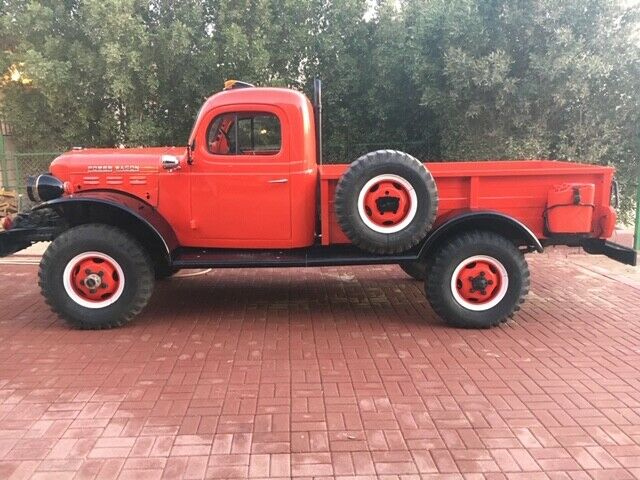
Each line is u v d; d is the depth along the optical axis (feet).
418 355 14.52
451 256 16.10
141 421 11.16
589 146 27.53
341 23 31.55
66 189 16.85
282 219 17.03
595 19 24.91
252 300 19.80
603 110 27.73
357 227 15.71
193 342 15.58
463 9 25.98
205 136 16.78
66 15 30.48
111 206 15.94
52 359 14.40
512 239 16.97
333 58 31.89
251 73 30.71
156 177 17.04
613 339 15.67
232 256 17.15
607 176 16.63
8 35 30.63
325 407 11.70
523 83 26.21
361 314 18.12
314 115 18.70
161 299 19.95
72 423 11.10
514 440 10.39
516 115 27.12
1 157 34.76
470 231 16.51
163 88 31.35
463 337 15.88
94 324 16.40
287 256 17.12
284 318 17.72
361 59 32.50
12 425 11.05
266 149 17.02
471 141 28.45
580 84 25.41
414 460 9.78
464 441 10.36
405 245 15.90
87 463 9.72
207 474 9.40
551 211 16.52
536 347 15.07
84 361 14.28
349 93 32.40
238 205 16.97
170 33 29.22
